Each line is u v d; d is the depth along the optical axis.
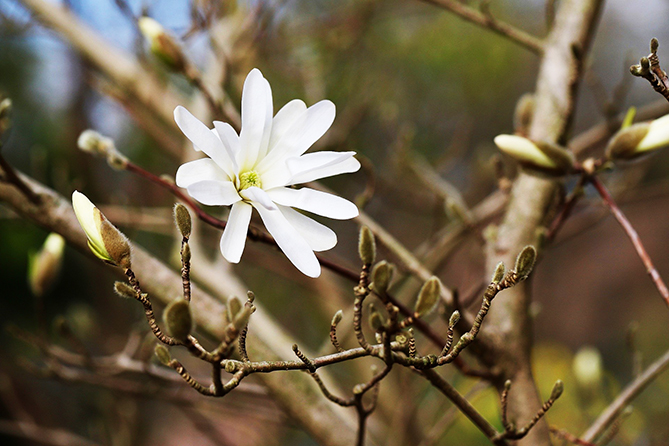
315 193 0.86
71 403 2.39
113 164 0.96
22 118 2.49
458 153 1.98
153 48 1.03
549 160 0.97
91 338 1.84
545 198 1.01
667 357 0.99
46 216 0.97
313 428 0.98
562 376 2.31
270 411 1.28
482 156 2.00
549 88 1.05
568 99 1.00
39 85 2.48
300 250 0.84
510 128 2.93
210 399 1.29
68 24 1.71
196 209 0.94
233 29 1.59
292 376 0.98
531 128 1.05
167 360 0.80
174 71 1.04
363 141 2.20
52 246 1.09
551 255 4.62
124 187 2.21
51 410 2.30
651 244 4.44
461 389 1.93
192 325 0.79
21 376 2.29
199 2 1.33
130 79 1.73
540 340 4.39
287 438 2.03
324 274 1.75
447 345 0.82
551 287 4.58
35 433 1.50
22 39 1.98
